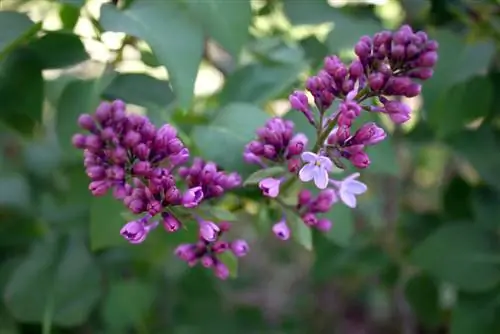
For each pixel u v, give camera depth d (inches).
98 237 16.1
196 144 15.3
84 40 16.5
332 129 13.8
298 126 15.7
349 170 16.6
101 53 16.6
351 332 28.6
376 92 13.4
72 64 16.3
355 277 25.4
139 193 13.5
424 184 28.5
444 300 22.0
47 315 17.6
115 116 13.6
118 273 20.2
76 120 16.6
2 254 19.7
